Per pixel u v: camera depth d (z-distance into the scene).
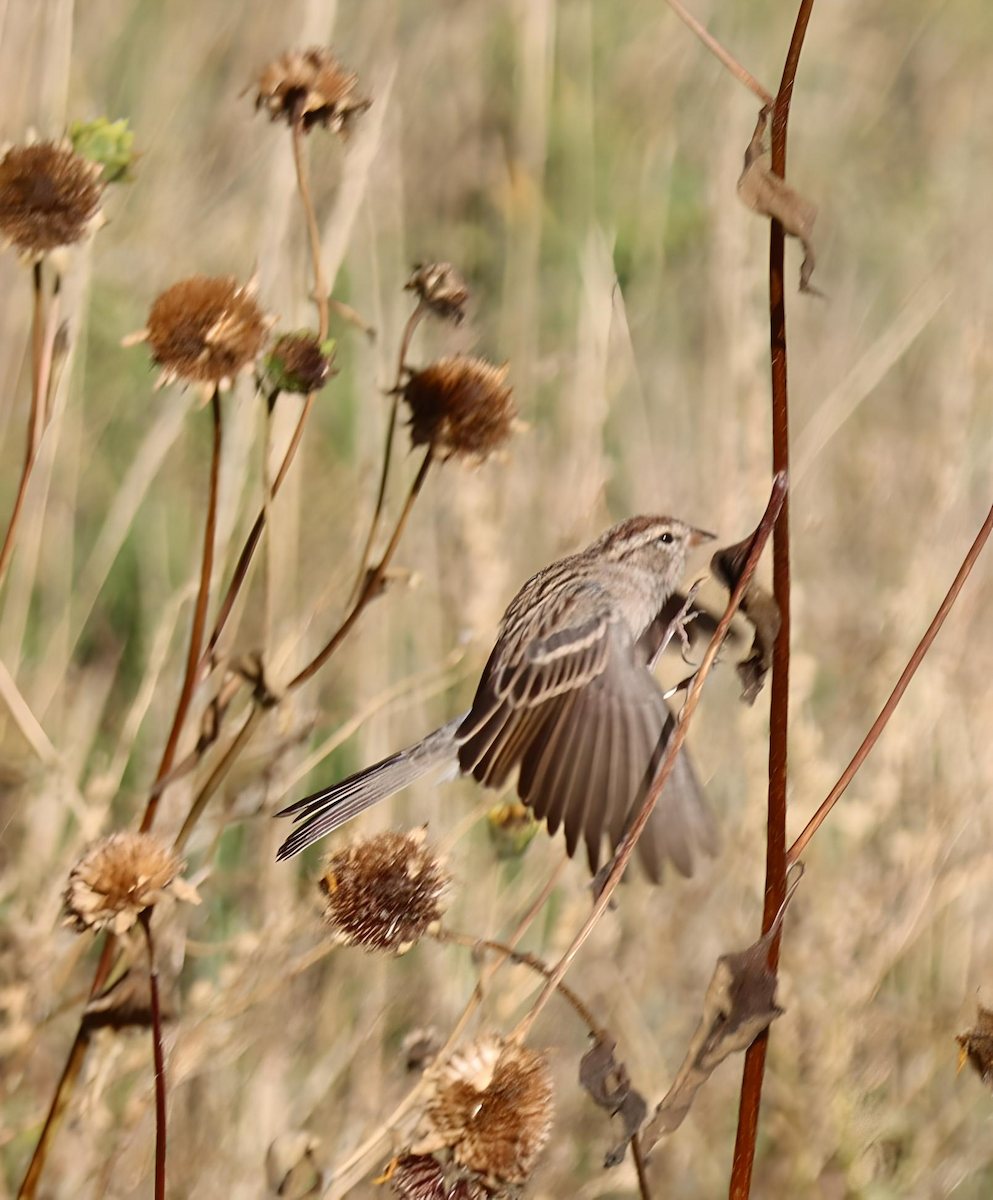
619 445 12.36
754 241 13.35
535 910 7.86
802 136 15.23
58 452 11.18
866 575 12.09
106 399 12.03
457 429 8.24
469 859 10.02
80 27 12.95
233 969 8.78
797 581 11.62
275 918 9.16
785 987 9.54
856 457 12.78
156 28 13.12
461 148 14.01
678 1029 9.84
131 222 12.28
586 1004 9.60
